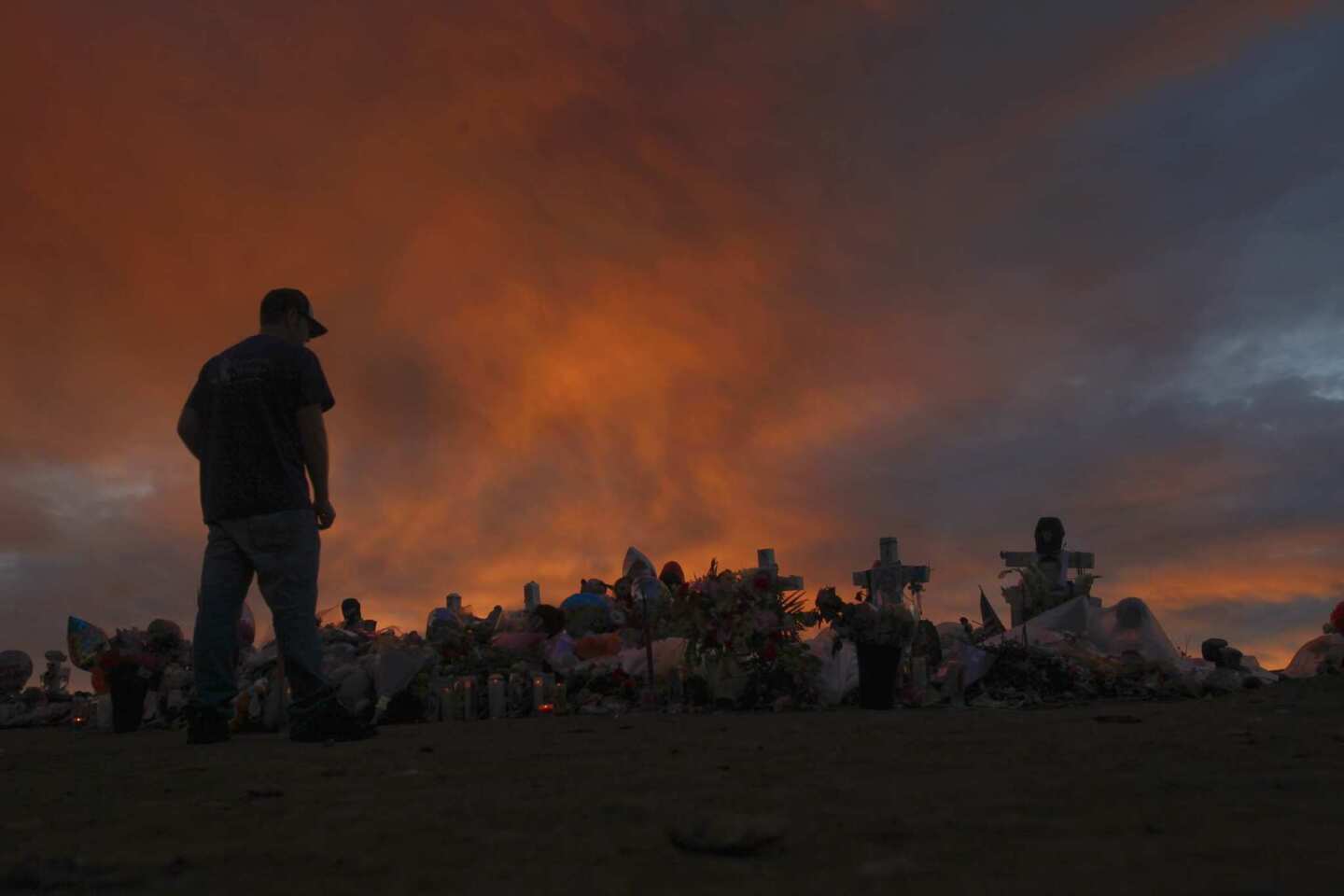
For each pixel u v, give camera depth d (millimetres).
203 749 5312
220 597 5941
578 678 9258
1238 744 3670
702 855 1932
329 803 2877
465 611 10992
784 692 8070
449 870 1878
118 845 2264
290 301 6344
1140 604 9898
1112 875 1655
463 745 4875
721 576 8398
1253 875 1626
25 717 11406
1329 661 9406
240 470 5863
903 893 1573
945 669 8266
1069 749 3697
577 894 1646
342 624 11477
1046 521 13266
